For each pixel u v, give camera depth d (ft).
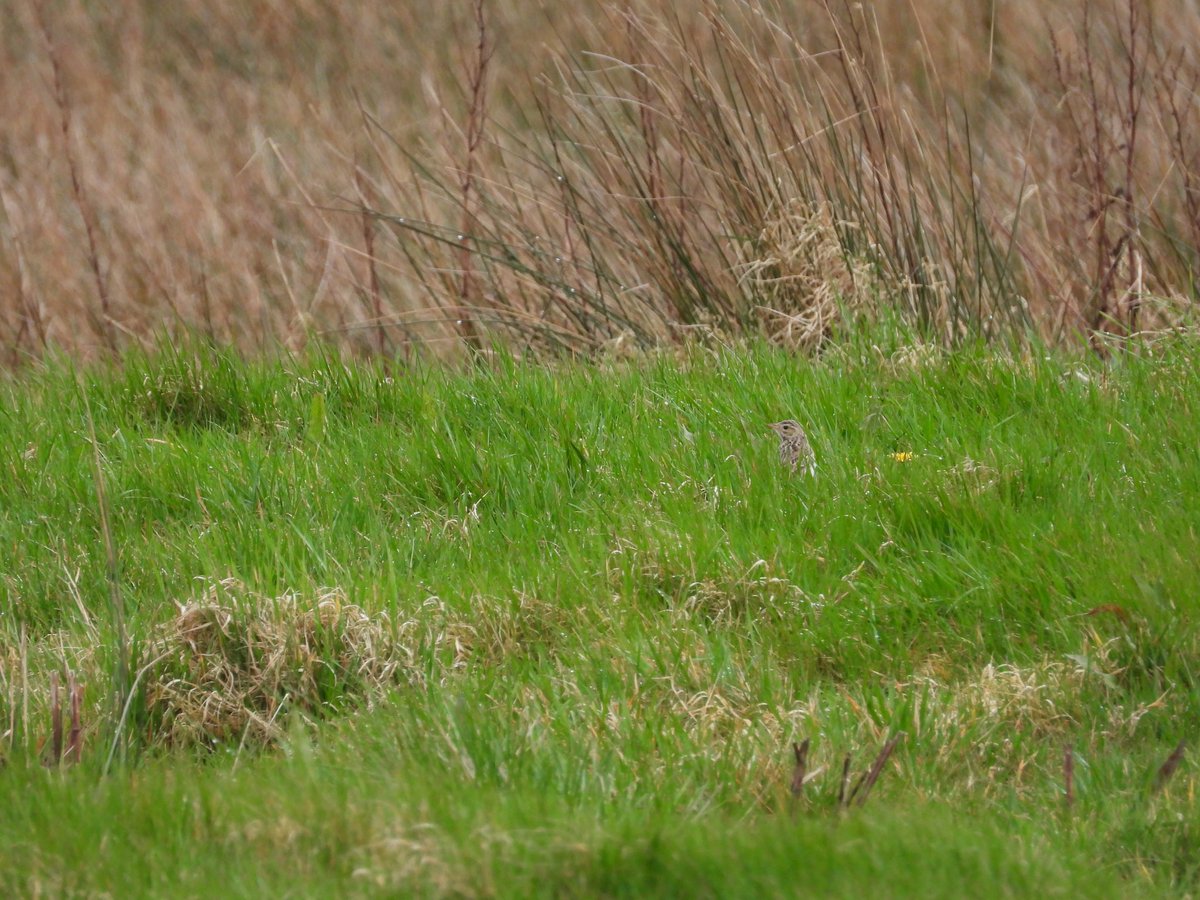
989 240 65.21
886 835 28.35
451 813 28.76
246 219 79.87
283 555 42.29
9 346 69.56
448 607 38.86
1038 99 80.59
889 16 93.97
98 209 82.64
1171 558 37.91
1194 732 33.96
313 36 107.76
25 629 39.04
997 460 43.88
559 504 44.42
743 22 66.95
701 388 52.26
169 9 115.44
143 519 45.78
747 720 33.86
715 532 41.39
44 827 29.32
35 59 106.42
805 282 61.46
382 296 71.56
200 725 35.32
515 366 56.39
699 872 27.35
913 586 38.99
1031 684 34.99
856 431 48.70
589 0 102.32
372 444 48.80
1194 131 71.10
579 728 33.60
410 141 87.04
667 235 65.05
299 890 27.12
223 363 54.80
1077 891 27.50
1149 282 62.18
